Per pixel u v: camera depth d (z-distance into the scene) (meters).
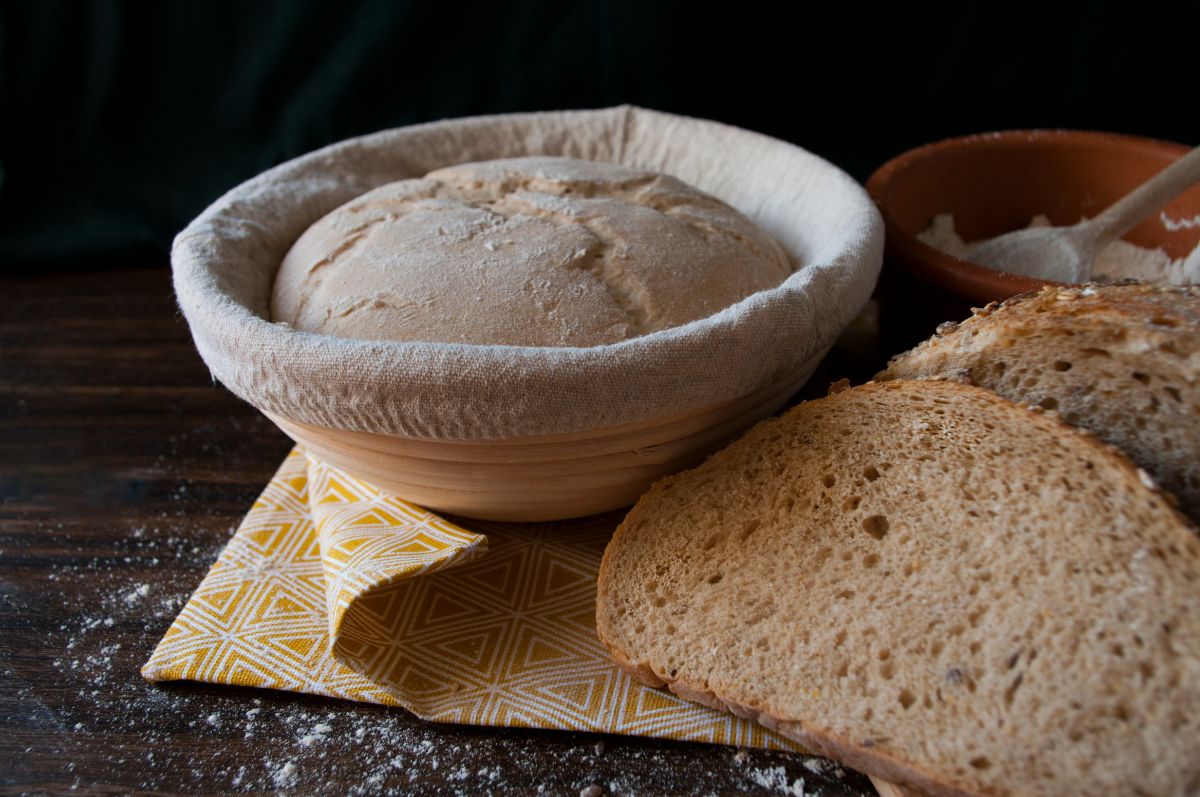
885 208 0.38
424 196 0.36
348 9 0.51
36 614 0.33
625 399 0.27
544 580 0.33
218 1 0.51
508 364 0.26
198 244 0.34
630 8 0.49
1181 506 0.27
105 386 0.45
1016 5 0.47
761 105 0.52
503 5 0.50
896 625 0.26
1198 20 0.46
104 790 0.27
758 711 0.26
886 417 0.29
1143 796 0.23
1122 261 0.43
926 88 0.50
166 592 0.34
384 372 0.26
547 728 0.28
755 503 0.30
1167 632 0.24
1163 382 0.26
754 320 0.28
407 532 0.32
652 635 0.29
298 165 0.40
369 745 0.28
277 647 0.31
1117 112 0.49
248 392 0.29
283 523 0.36
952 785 0.24
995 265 0.39
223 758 0.28
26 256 0.54
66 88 0.54
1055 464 0.26
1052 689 0.24
